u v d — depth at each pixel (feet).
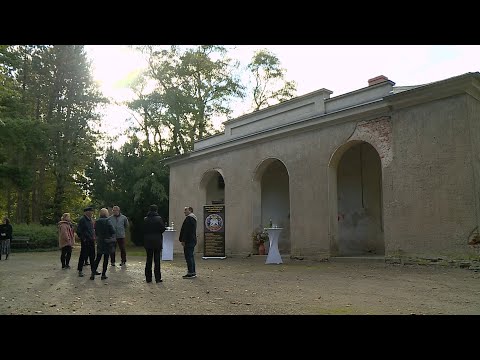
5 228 63.57
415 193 41.88
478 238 36.91
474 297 25.08
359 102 49.37
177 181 79.77
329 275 37.06
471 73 37.63
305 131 54.49
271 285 31.50
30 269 46.47
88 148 116.06
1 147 91.20
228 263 52.65
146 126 108.68
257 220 61.67
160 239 34.32
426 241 40.52
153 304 24.07
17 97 91.15
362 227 58.44
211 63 110.93
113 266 47.60
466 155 38.32
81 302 25.02
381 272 37.91
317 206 52.03
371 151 58.80
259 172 62.08
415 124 42.52
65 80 112.06
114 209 49.44
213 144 72.28
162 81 108.88
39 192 114.32
